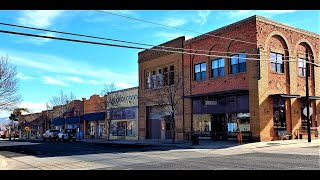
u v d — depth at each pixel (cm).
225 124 2997
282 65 2962
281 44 2975
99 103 4853
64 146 3077
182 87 3462
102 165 1542
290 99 2952
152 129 3944
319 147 2252
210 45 3173
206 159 1638
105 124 4791
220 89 3045
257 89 2694
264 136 2695
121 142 3547
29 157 2080
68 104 6000
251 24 2791
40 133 7388
